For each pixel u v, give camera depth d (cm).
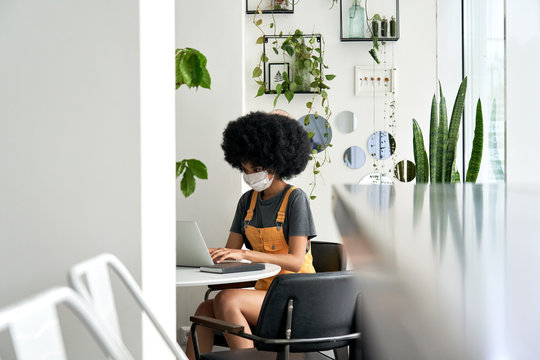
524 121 362
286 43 499
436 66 524
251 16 521
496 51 430
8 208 168
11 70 168
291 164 312
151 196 179
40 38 167
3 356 157
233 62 395
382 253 30
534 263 27
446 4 521
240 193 392
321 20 522
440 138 447
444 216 48
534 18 347
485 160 466
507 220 45
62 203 168
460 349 15
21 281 168
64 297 99
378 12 520
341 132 526
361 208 57
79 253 168
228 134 314
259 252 290
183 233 264
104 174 168
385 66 525
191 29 396
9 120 168
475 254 30
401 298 21
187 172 313
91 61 168
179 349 149
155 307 182
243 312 274
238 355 234
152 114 181
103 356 167
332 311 219
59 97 168
